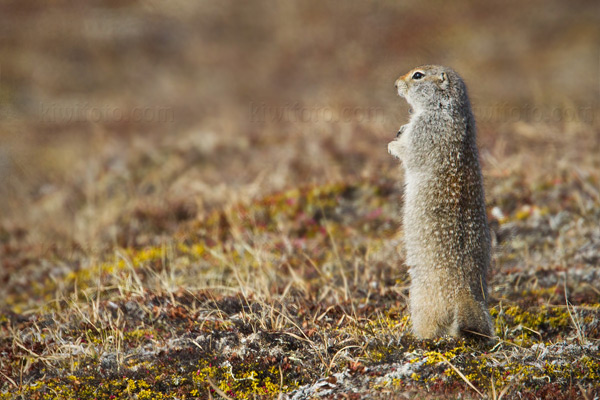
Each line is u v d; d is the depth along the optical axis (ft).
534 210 63.41
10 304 56.80
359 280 53.36
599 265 54.03
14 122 111.45
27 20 149.38
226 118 105.19
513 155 77.36
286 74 126.72
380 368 37.45
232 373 38.45
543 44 131.34
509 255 57.62
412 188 41.86
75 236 70.90
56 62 134.31
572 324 44.57
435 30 135.95
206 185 79.15
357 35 136.56
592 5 145.38
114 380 38.24
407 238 41.52
